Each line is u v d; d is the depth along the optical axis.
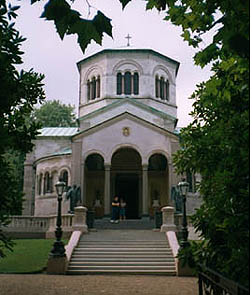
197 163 8.62
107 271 19.02
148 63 40.91
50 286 14.28
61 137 43.06
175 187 34.34
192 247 8.45
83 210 26.31
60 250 18.75
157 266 19.72
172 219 26.80
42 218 29.52
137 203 39.44
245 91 7.45
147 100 40.25
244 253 6.56
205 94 9.09
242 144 7.17
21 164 51.00
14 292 12.85
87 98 42.28
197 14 6.83
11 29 7.91
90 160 39.00
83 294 12.80
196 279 17.25
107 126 35.69
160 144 35.25
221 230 7.32
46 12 4.19
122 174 39.12
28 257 20.81
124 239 24.25
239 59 5.99
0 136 7.08
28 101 8.70
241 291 5.25
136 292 13.39
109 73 40.78
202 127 9.46
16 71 8.19
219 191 7.46
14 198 7.74
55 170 38.38
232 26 4.51
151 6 5.73
